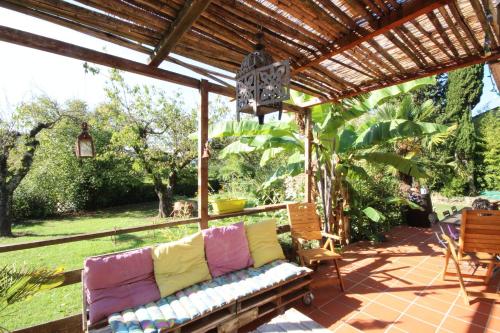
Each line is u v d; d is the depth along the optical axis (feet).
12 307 11.10
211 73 9.21
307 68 9.36
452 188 37.58
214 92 10.27
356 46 7.91
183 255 8.34
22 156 24.49
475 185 38.65
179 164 31.22
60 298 12.12
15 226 28.09
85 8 5.92
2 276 6.17
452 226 13.71
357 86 11.27
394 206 20.52
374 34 6.72
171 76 9.01
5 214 23.91
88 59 7.30
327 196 15.81
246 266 9.36
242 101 6.07
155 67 8.55
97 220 30.76
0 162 23.77
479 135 39.06
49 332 6.98
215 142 29.96
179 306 6.95
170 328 6.18
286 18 6.38
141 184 42.60
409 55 8.34
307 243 14.43
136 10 5.94
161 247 8.18
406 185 23.54
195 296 7.41
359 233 17.28
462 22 6.62
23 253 18.47
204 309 6.77
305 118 14.32
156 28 6.69
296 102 14.53
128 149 29.84
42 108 26.23
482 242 9.11
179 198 40.47
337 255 10.49
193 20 5.95
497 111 41.01
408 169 16.76
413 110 20.94
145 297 7.21
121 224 28.14
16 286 6.06
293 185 20.49
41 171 31.50
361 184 19.60
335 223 16.07
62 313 10.78
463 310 8.71
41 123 25.40
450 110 41.34
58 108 27.45
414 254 14.15
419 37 7.39
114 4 5.69
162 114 29.30
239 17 6.30
